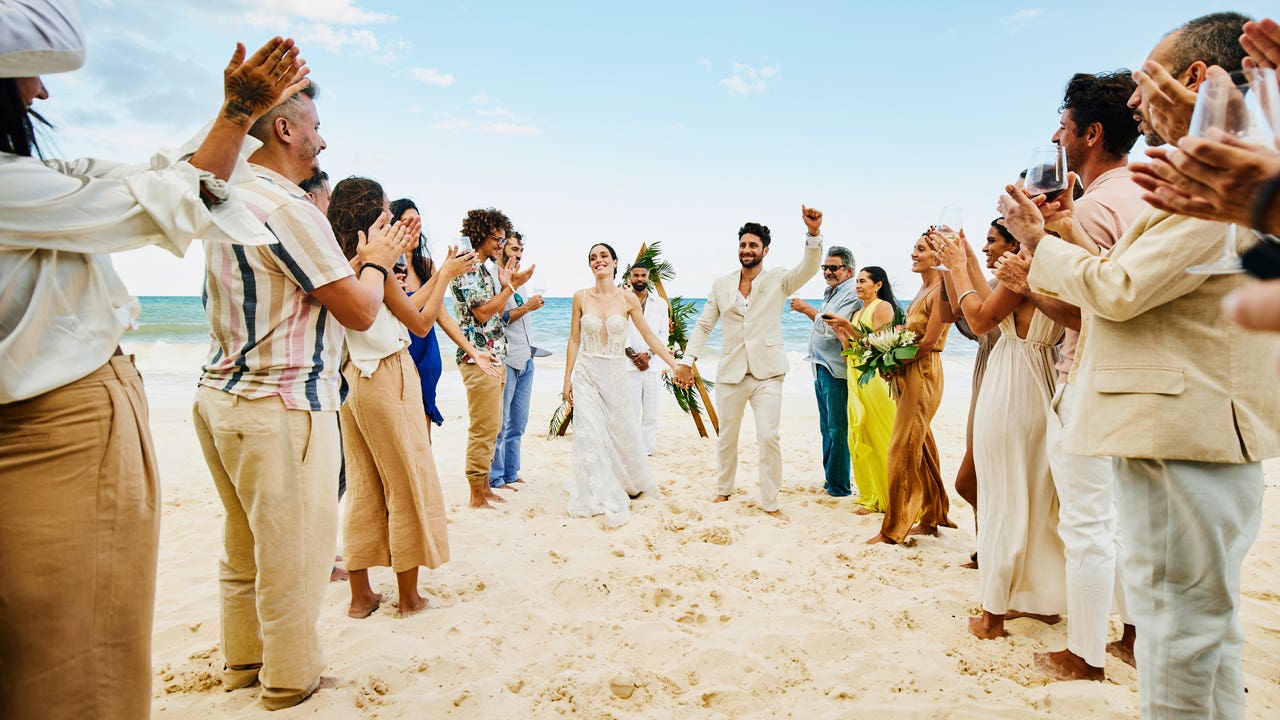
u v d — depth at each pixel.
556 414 8.48
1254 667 2.85
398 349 3.31
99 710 1.63
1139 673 1.88
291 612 2.47
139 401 1.73
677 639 3.17
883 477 5.19
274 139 2.46
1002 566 3.12
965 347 23.00
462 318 5.25
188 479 6.16
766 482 5.26
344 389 2.69
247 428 2.34
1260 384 1.73
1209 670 1.75
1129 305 1.75
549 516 5.18
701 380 8.57
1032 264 2.09
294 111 2.46
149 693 1.75
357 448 3.37
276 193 2.31
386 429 3.24
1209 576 1.75
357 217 3.29
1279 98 1.18
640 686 2.78
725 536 4.63
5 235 1.44
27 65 1.34
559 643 3.15
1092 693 2.59
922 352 4.32
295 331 2.41
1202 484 1.75
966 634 3.20
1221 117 1.20
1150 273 1.71
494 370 4.72
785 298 5.37
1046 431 2.97
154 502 1.74
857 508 5.40
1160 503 1.81
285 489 2.40
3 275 1.46
